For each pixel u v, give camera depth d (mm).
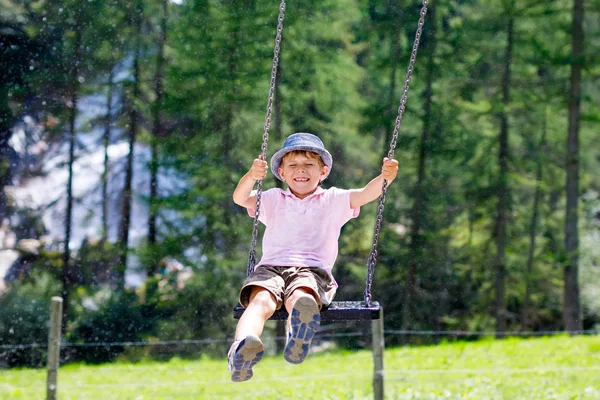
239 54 48656
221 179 48562
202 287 46875
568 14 52125
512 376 27875
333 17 49844
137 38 48500
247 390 27016
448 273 51094
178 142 48344
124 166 49500
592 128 51781
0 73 46844
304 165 10141
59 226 48188
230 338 46594
